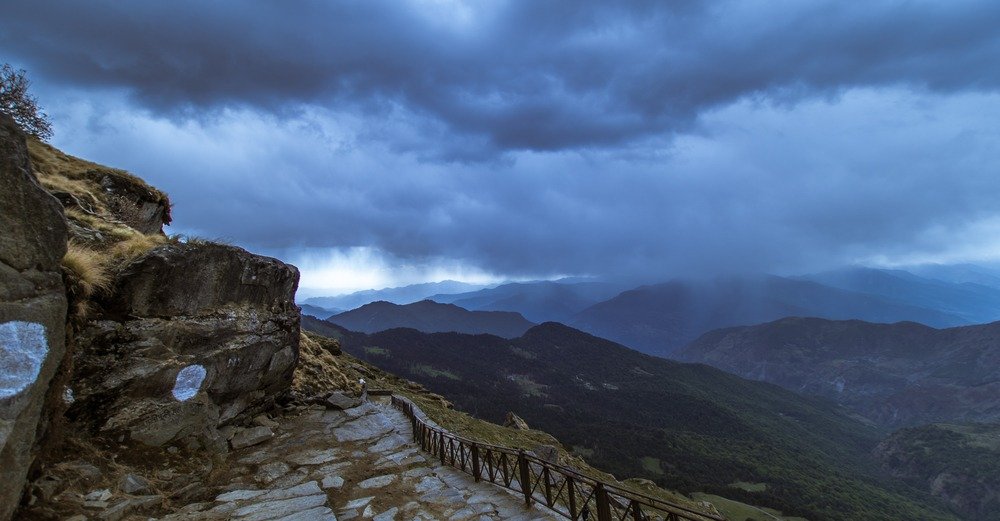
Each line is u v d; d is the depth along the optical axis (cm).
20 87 2309
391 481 1316
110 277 1250
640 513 773
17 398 732
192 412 1394
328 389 2475
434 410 3672
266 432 1688
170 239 1599
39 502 845
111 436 1171
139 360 1266
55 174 2092
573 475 977
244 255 1758
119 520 927
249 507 1088
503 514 1075
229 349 1578
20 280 766
